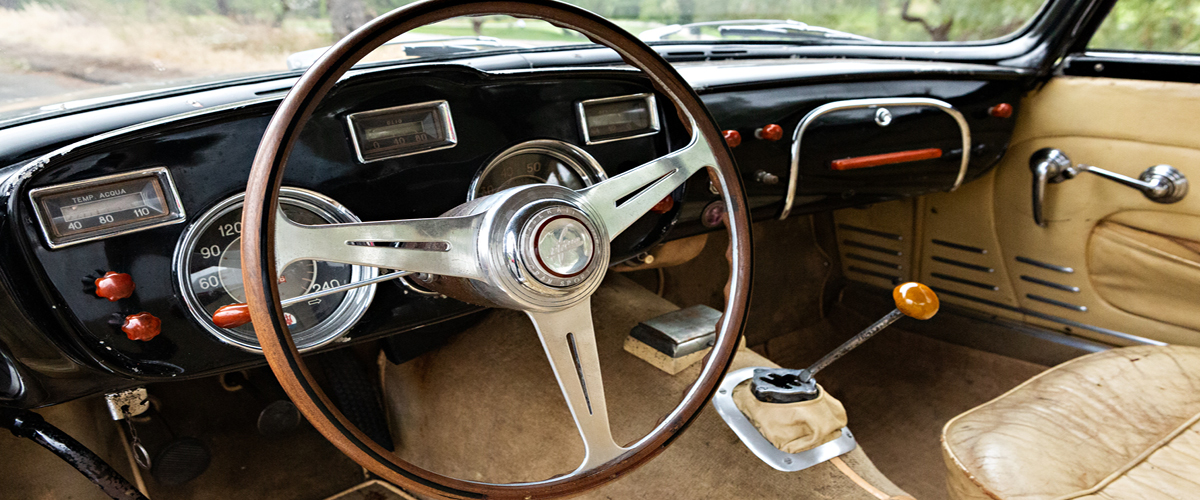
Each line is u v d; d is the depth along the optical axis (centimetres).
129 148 92
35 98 102
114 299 92
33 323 91
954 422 121
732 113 144
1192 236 161
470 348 154
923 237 213
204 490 153
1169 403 119
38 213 88
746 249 103
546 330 88
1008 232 194
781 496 110
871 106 158
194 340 102
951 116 171
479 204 85
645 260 162
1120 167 169
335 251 80
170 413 155
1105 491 102
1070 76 175
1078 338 187
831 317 239
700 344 135
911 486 172
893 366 216
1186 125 157
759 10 170
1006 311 200
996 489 103
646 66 96
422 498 152
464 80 110
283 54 118
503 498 86
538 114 119
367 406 162
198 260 102
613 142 127
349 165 106
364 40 78
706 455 118
